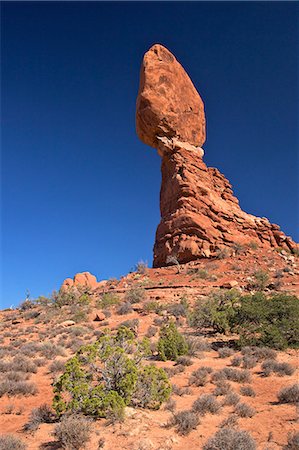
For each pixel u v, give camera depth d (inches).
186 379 460.8
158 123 1718.8
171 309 957.8
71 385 332.8
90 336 794.2
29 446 281.0
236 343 652.7
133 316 976.9
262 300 764.0
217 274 1323.8
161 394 349.7
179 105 1779.0
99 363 479.8
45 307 1323.8
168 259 1497.3
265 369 477.1
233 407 342.6
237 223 1643.7
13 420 358.3
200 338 708.7
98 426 296.8
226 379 445.1
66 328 911.0
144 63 1755.7
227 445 238.4
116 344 374.9
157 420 309.4
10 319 1236.5
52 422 338.0
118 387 340.5
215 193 1731.1
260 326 675.4
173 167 1704.0
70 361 342.3
